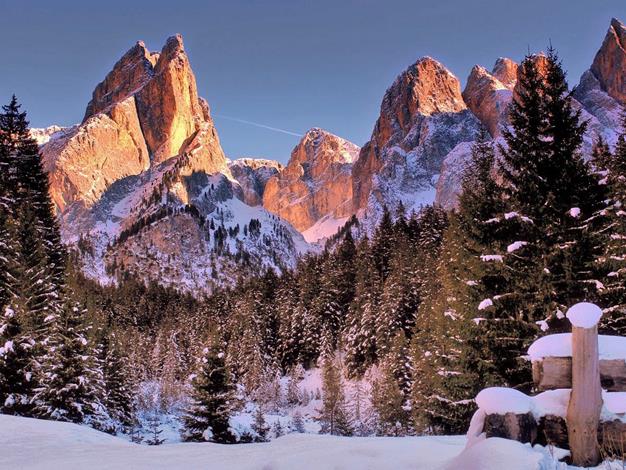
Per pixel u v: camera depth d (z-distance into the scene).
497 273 17.03
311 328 78.12
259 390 66.50
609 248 14.95
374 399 47.69
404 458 5.44
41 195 40.59
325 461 5.59
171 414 60.44
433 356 25.56
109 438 12.33
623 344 4.83
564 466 4.24
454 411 20.98
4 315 26.86
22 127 40.31
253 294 98.12
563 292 15.06
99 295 120.50
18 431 11.67
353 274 86.12
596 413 4.48
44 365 27.16
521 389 16.61
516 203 16.53
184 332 100.75
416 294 56.12
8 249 30.05
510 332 16.23
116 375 43.56
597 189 15.77
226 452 7.41
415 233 87.69
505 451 4.16
